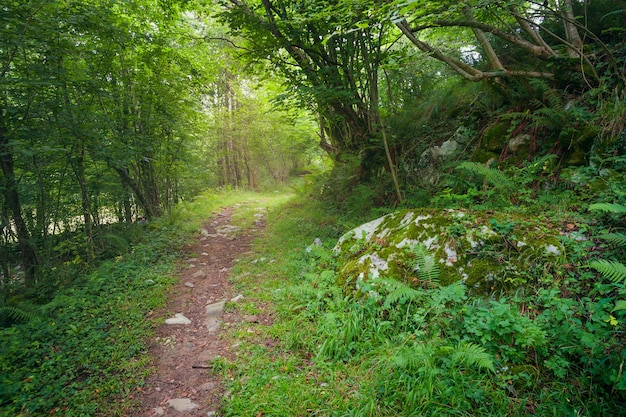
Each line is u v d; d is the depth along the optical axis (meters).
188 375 3.40
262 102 16.38
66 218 7.93
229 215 11.80
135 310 4.65
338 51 7.57
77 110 6.57
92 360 3.58
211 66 10.72
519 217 4.02
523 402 2.43
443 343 2.95
